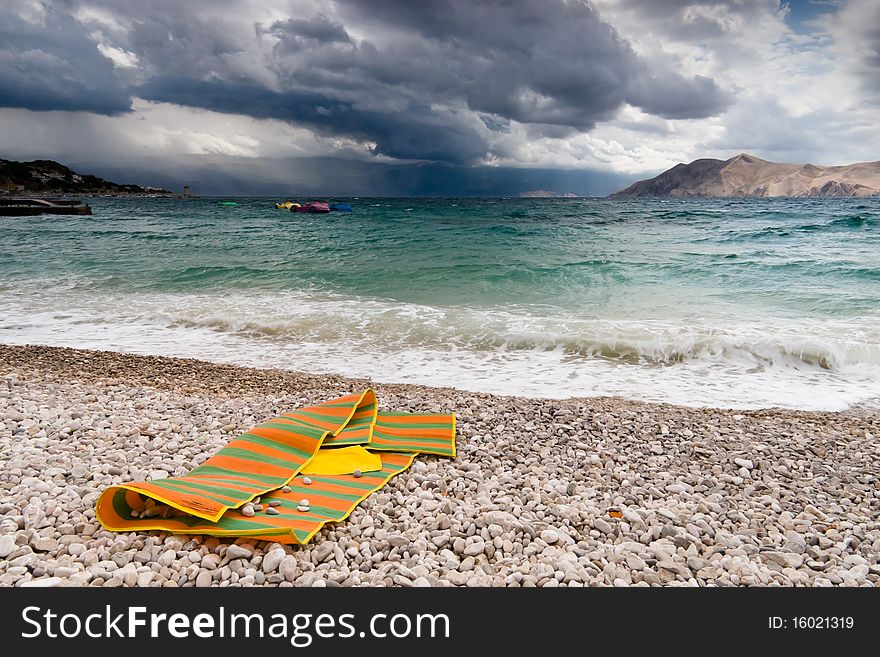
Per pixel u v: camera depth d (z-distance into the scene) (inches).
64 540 150.9
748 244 1134.4
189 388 322.7
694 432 265.0
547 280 722.2
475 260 898.1
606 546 160.4
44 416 250.1
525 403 300.8
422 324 502.9
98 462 202.8
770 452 242.4
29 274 781.9
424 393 321.7
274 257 956.0
